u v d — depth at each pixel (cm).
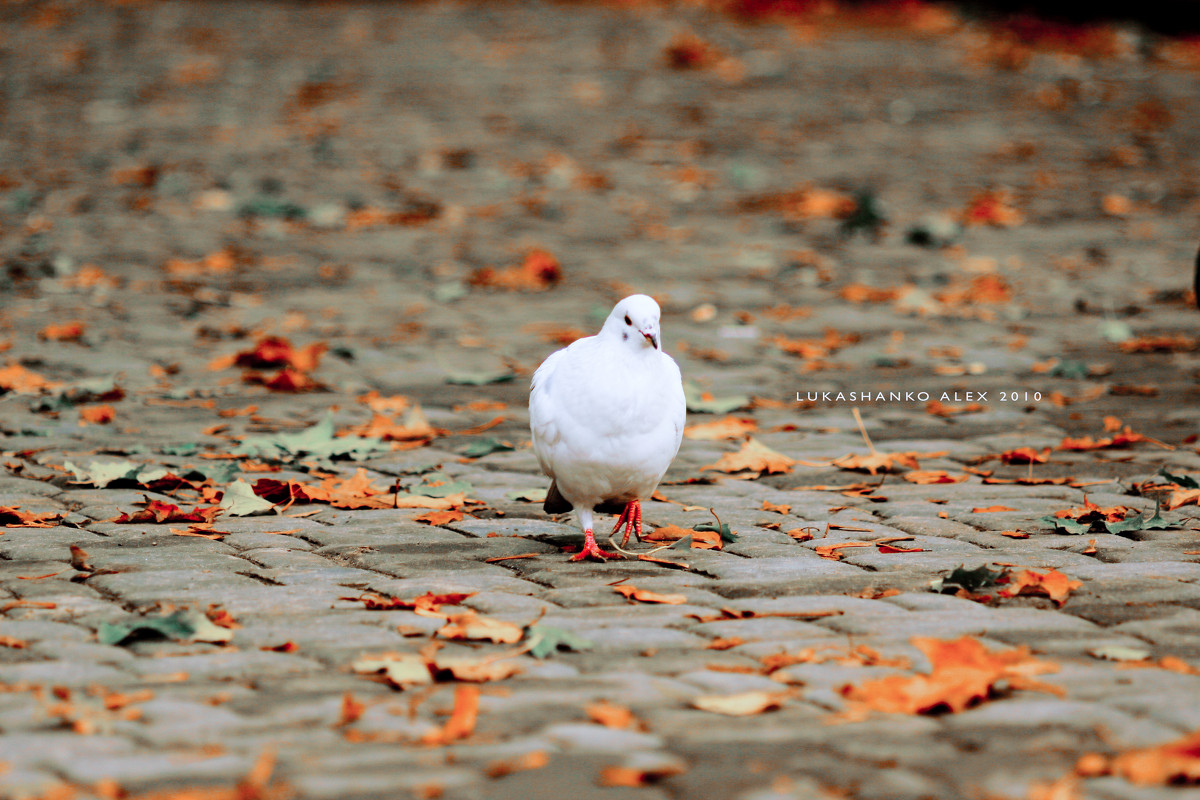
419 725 506
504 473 959
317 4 4288
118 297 1575
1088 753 482
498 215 2103
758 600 677
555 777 461
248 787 441
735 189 2288
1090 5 4162
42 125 2697
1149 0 4106
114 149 2495
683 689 548
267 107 2886
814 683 553
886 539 792
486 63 3381
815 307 1584
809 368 1307
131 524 809
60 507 846
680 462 1000
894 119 2872
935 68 3428
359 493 877
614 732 500
